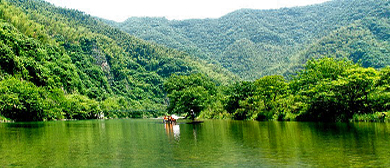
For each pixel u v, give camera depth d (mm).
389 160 19938
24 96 107438
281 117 75938
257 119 82062
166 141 32125
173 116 76812
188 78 133875
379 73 60062
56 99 141250
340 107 62438
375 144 26484
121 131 47906
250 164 19891
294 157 21719
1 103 96250
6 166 20172
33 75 142125
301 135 34875
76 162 21266
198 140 32500
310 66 84875
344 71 70938
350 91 60781
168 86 133500
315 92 68438
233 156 22625
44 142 32625
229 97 99312
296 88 88562
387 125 45844
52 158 22812
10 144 30953
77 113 154000
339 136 32844
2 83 104375
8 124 77562
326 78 73000
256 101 86250
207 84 137250
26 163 21062
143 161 21344
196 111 114438
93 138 36594
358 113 59531
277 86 85375
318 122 60625
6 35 149250
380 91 58188
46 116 120188
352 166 18531
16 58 130375
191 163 20500
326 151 23703
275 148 25766
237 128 48938
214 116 105250
